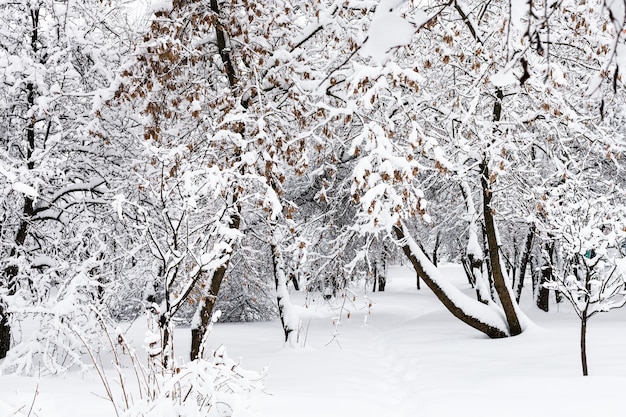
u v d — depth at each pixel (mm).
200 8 9141
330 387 7637
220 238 7465
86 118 9430
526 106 11031
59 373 7938
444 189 13992
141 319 16266
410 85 7238
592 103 10391
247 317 18594
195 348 9031
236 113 8344
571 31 9445
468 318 11227
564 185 9461
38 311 7645
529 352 9328
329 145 11242
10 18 9445
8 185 7754
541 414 6043
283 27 9398
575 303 7609
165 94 9102
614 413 5867
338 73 9000
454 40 9086
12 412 4762
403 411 6898
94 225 9047
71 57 9047
